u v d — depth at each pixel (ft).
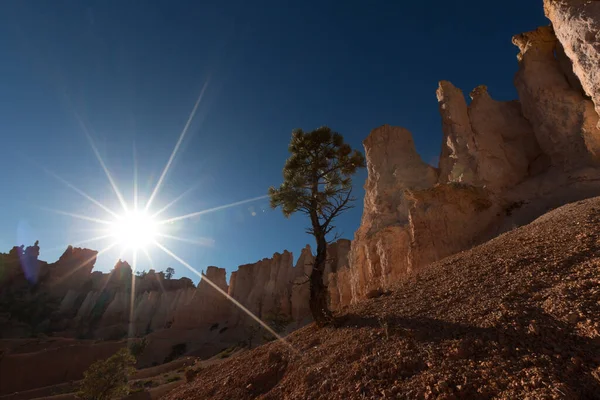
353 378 17.97
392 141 106.83
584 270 19.81
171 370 165.68
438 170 92.02
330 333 28.73
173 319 299.79
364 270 97.19
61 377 166.30
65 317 352.69
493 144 77.10
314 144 42.45
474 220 66.39
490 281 24.22
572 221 30.96
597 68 48.37
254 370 28.68
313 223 38.83
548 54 76.59
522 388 12.35
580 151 62.59
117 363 93.76
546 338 14.74
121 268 440.04
